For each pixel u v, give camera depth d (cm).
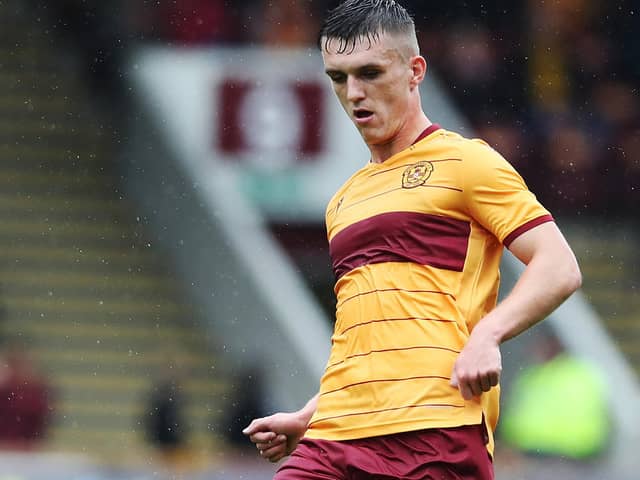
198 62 5497
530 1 6153
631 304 5884
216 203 5312
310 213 5316
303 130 5312
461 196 1518
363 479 1498
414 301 1502
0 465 3522
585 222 5953
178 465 3747
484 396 1515
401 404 1485
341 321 1547
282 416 1677
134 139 5688
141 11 5800
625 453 4362
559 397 3866
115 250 5603
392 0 1565
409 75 1557
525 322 1458
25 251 5597
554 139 5975
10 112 5984
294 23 5603
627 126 6069
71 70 6028
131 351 5362
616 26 6197
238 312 5253
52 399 5066
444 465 1478
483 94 6006
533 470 3725
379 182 1564
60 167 5838
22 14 6153
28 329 5369
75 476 3519
